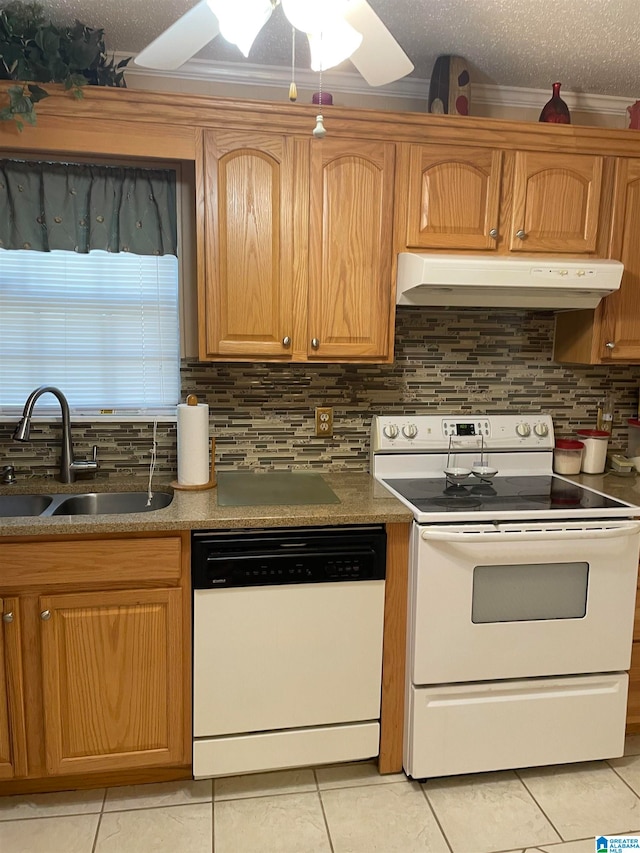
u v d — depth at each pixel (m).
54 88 1.83
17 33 1.78
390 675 1.96
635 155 2.18
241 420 2.38
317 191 2.02
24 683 1.79
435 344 2.46
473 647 1.92
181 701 1.87
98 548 1.75
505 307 2.33
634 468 2.51
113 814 1.82
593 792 1.95
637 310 2.29
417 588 1.87
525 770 2.06
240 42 1.21
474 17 1.87
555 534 1.89
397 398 2.46
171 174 2.18
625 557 1.97
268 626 1.86
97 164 2.11
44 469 2.28
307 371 2.39
